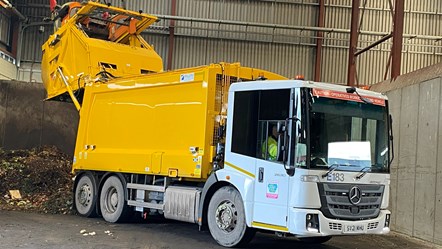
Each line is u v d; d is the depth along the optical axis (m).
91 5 11.31
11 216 10.47
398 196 11.54
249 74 8.83
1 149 16.83
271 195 7.24
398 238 10.48
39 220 10.12
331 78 20.38
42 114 17.66
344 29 20.12
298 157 6.97
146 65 11.99
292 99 7.15
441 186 9.77
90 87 11.11
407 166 11.23
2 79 18.44
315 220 6.90
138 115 9.85
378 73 20.31
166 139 9.12
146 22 12.38
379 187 7.55
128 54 11.77
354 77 17.36
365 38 20.23
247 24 19.86
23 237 8.08
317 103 7.17
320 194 6.99
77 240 8.04
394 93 12.20
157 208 9.32
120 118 10.29
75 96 11.81
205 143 8.28
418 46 20.44
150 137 9.49
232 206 7.83
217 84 8.47
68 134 17.66
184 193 8.66
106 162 10.42
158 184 9.46
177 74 9.03
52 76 12.66
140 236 8.74
